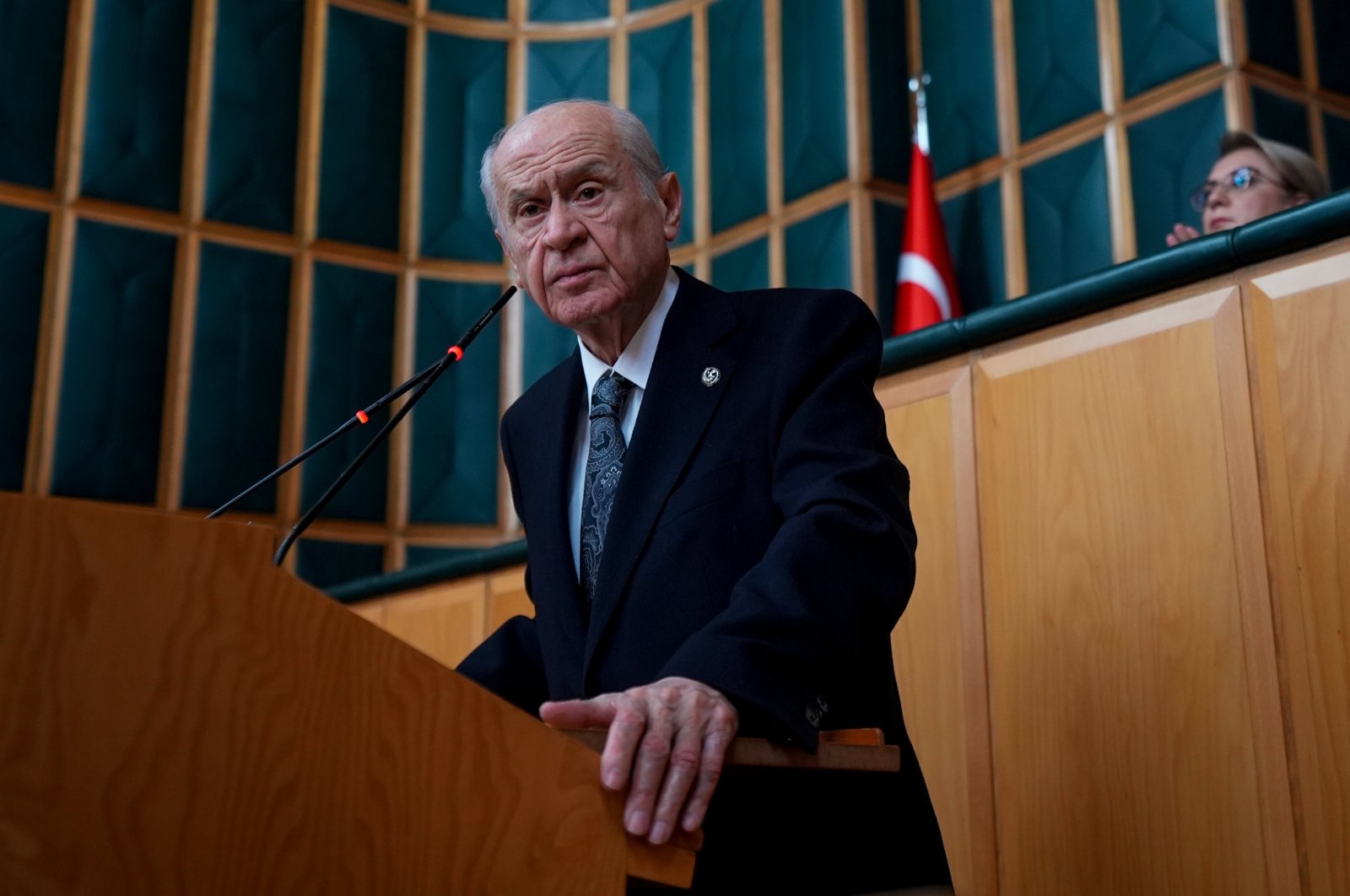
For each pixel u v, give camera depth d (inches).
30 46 238.8
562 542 67.4
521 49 277.6
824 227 239.5
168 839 34.6
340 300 255.1
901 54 245.1
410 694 38.7
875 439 61.6
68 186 238.5
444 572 150.5
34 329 231.0
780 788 58.4
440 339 261.6
